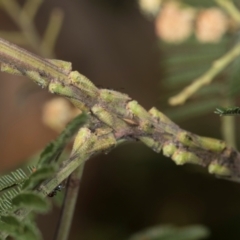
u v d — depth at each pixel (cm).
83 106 14
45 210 12
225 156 15
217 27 20
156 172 28
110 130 14
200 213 27
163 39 21
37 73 14
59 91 14
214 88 19
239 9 21
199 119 25
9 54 14
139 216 28
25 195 12
